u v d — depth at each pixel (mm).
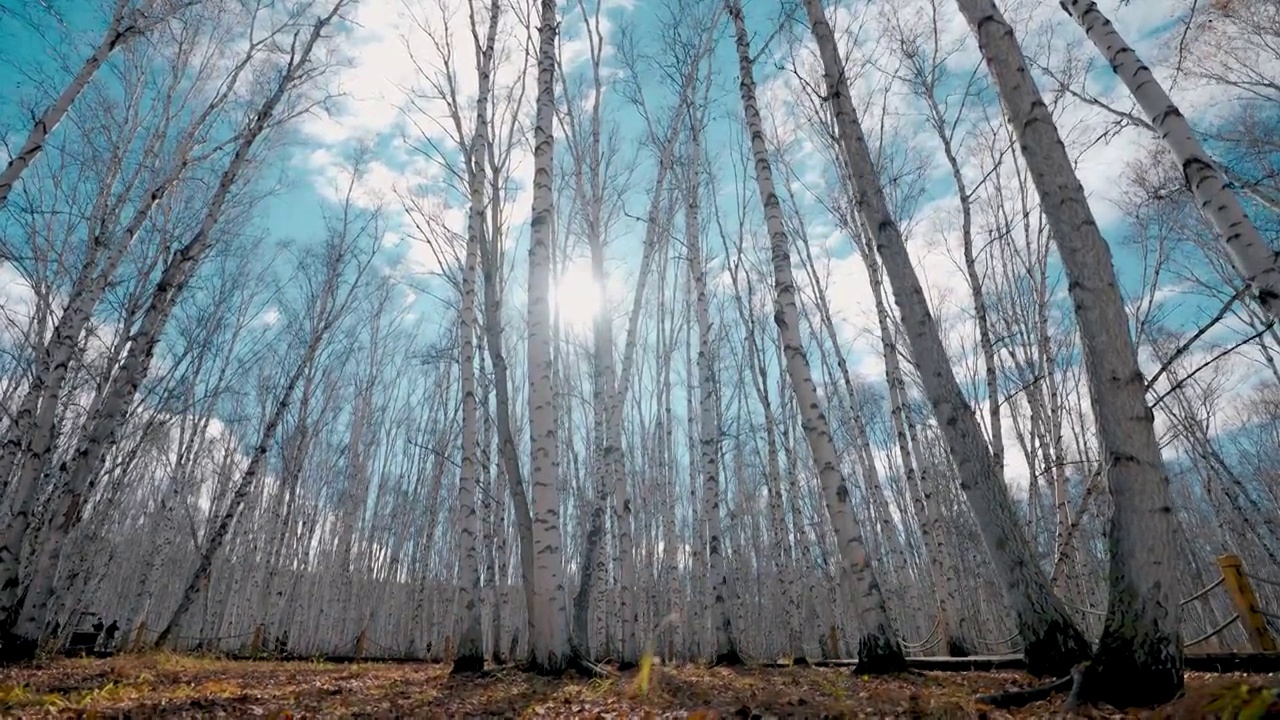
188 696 6410
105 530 20688
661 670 8383
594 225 12336
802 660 10406
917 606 21531
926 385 6254
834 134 14070
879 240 6605
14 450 9258
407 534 27484
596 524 11180
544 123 8617
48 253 13211
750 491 25312
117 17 8594
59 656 11945
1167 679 3633
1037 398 13469
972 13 5242
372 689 7309
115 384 10578
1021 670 7035
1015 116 4879
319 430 24406
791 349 7613
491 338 10680
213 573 24750
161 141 13156
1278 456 24453
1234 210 3982
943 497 21172
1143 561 3840
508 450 10164
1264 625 5984
